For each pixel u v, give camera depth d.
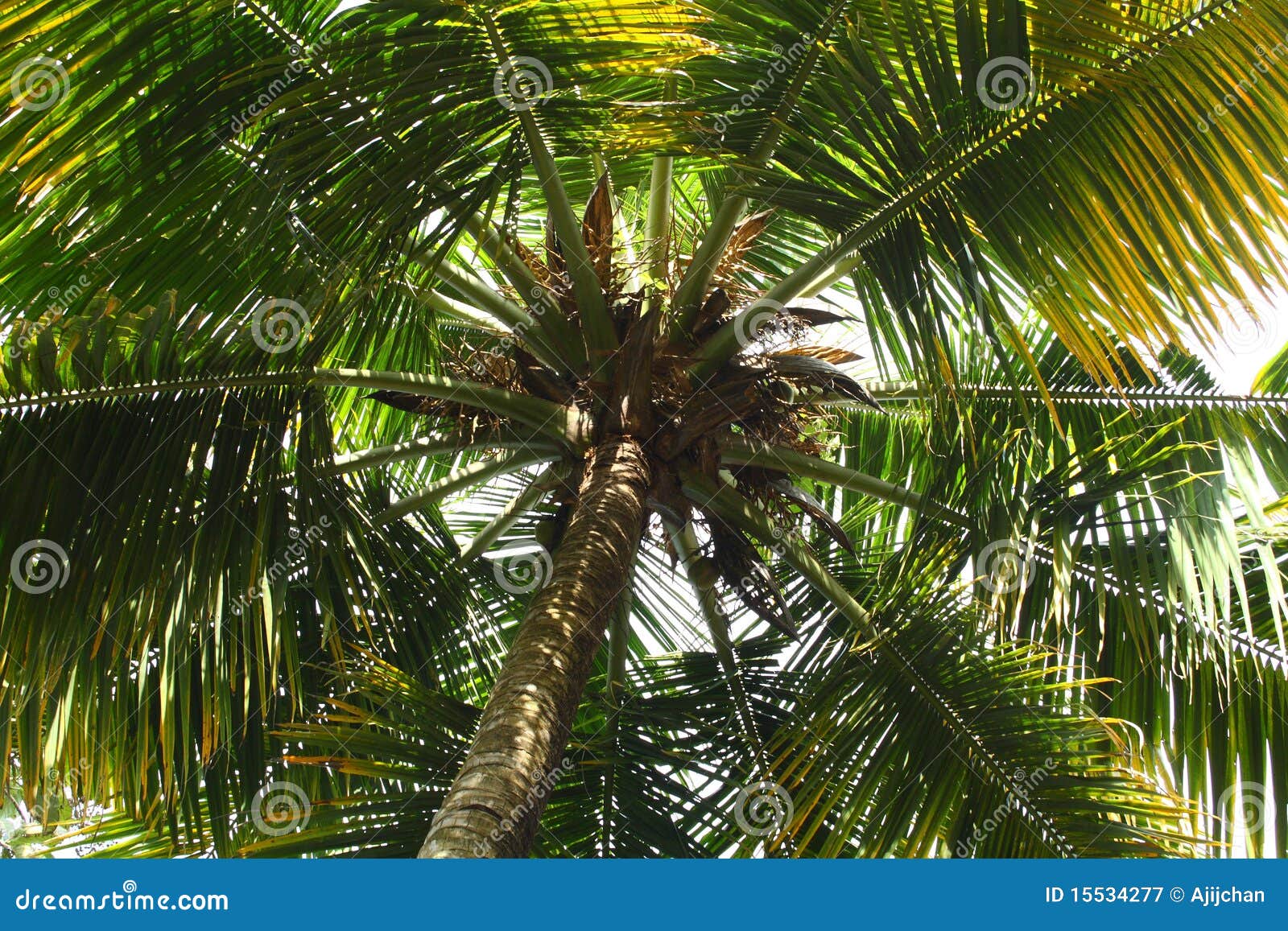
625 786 4.50
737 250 4.91
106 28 3.42
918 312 3.64
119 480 3.41
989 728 3.73
